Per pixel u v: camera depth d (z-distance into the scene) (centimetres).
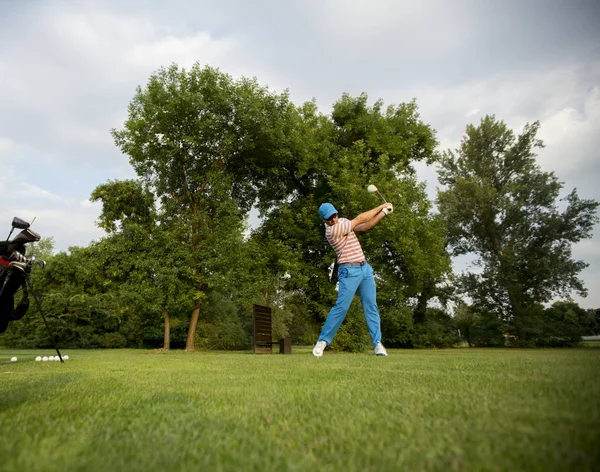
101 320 2756
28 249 572
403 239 1605
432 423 158
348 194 1577
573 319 2538
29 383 340
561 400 174
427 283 2606
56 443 141
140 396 253
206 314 2464
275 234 1756
